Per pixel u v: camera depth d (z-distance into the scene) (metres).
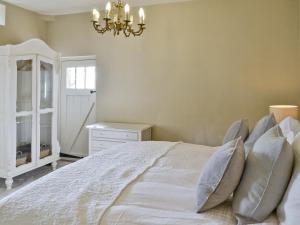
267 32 3.53
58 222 1.25
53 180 1.66
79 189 1.53
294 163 1.23
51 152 4.15
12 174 3.38
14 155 3.41
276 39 3.50
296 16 3.40
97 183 1.61
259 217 1.22
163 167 1.98
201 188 1.36
